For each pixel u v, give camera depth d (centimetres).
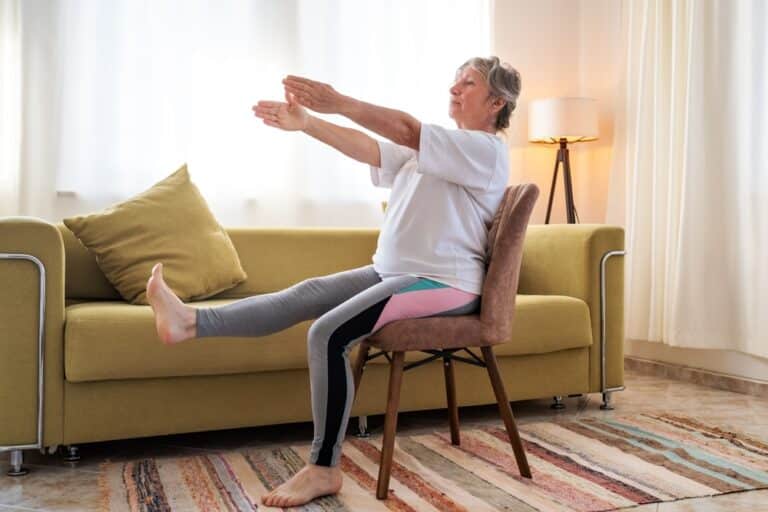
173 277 275
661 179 368
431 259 199
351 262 324
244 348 236
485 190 201
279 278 312
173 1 360
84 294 287
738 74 332
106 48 350
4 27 338
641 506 188
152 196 288
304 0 381
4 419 213
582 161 445
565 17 443
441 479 208
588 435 255
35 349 216
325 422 189
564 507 186
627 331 387
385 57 396
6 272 212
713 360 353
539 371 287
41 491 200
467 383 274
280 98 378
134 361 223
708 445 243
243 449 242
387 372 260
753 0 321
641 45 390
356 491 198
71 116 346
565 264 304
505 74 213
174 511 184
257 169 375
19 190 341
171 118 361
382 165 212
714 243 338
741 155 330
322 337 187
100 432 225
